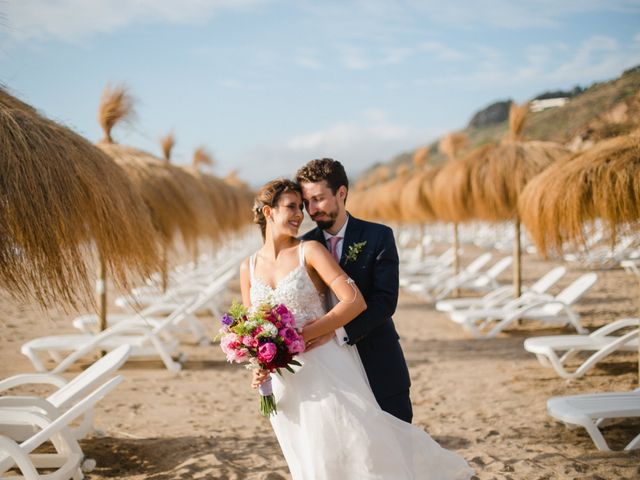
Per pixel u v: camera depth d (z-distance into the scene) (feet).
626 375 19.97
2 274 10.76
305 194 9.51
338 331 9.15
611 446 13.62
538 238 17.58
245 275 9.84
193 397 19.11
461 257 78.43
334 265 9.02
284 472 12.55
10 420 11.18
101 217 13.21
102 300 22.88
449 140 42.55
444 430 15.35
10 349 26.89
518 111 28.86
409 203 43.83
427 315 35.99
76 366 23.36
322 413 8.88
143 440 14.85
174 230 26.22
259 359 8.45
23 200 10.73
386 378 9.57
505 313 27.20
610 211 14.87
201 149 52.42
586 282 25.73
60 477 11.51
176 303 29.01
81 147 13.42
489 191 27.81
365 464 8.79
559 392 18.37
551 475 11.89
